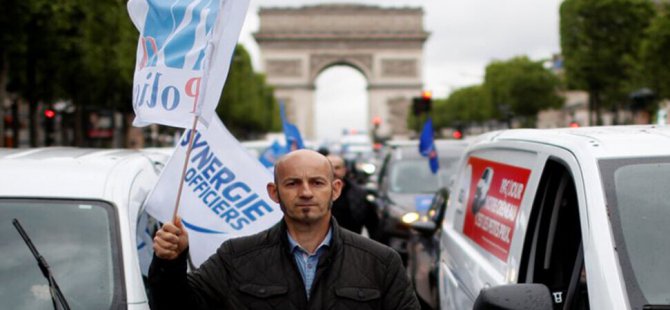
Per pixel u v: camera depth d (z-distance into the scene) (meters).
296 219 4.82
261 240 4.96
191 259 7.05
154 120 5.41
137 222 6.25
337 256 4.86
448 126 154.50
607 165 5.21
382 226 16.98
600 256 4.75
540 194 6.11
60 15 32.84
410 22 138.88
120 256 5.73
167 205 6.53
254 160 7.04
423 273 11.84
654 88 40.66
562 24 55.91
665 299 4.55
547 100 88.19
